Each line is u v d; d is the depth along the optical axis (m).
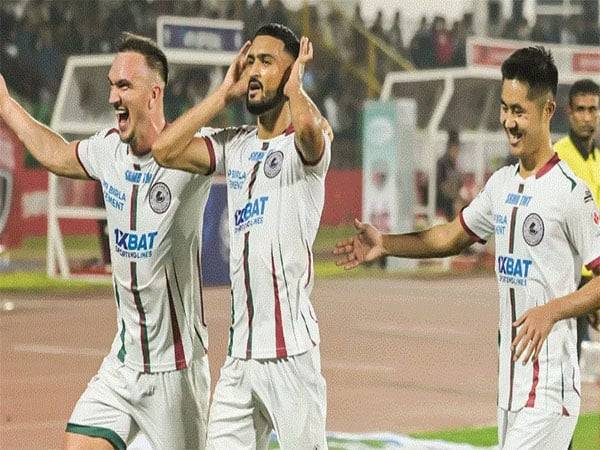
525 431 15.42
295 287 16.22
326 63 87.81
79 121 60.44
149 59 17.08
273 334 16.20
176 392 17.34
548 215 15.46
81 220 73.50
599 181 25.84
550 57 15.57
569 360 15.51
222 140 16.91
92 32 80.00
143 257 17.12
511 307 15.84
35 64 77.38
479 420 30.00
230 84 16.31
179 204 17.02
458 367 37.62
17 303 52.81
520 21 94.94
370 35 89.06
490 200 16.31
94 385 17.59
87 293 56.59
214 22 60.34
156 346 17.28
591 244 15.53
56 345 41.38
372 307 52.53
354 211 80.00
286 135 16.34
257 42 16.09
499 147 77.12
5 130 66.56
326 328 45.91
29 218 71.00
